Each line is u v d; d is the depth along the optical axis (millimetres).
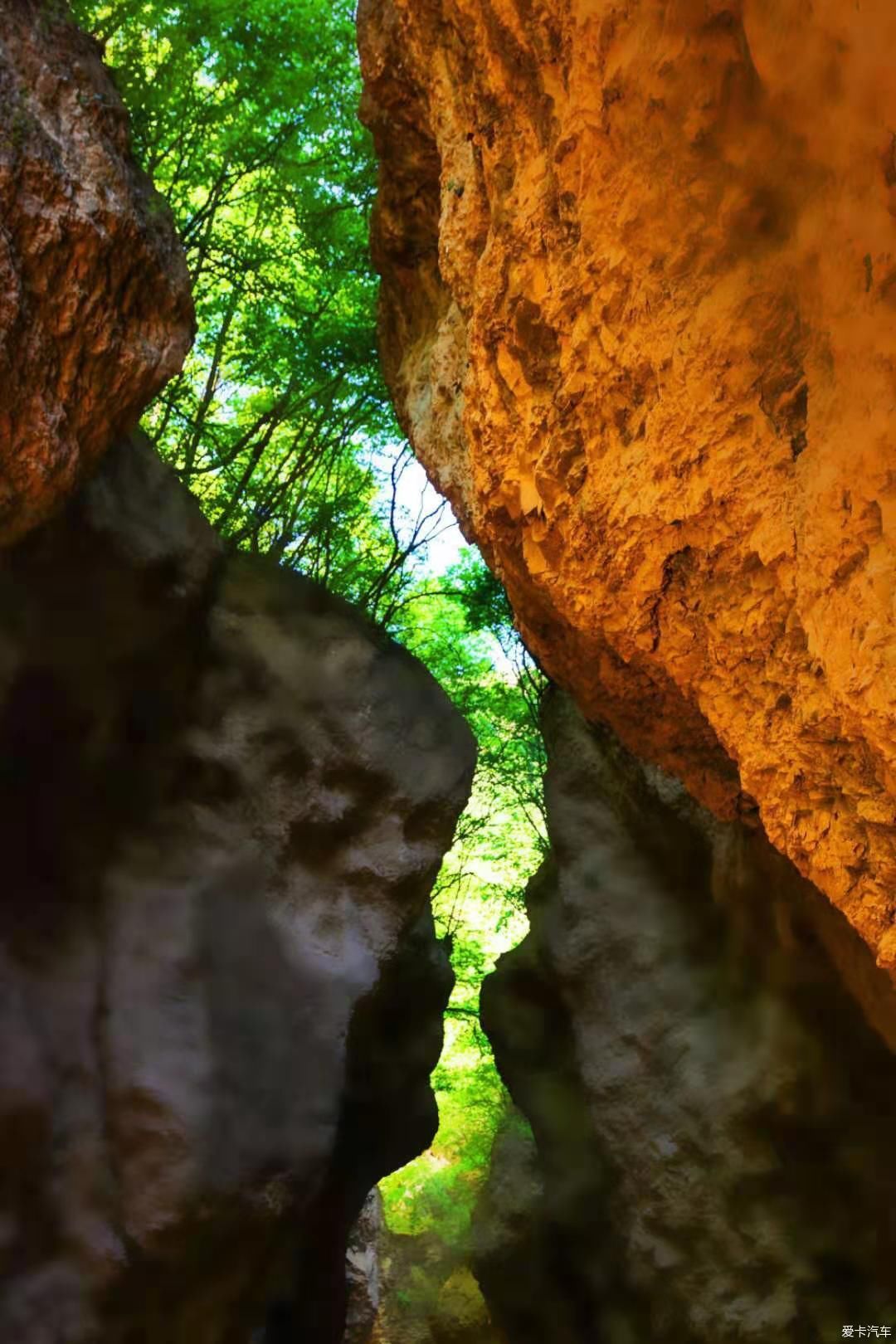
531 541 4898
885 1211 7496
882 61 2717
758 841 7102
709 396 3695
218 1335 6488
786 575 3488
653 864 9477
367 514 10688
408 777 7684
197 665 7395
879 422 2959
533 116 4465
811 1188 7848
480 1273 10391
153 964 6520
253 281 9016
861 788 3414
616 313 4051
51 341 5742
